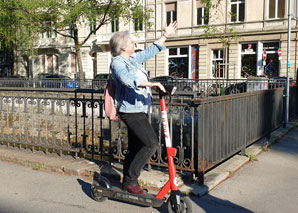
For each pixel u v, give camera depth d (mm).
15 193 4125
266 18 25031
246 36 25734
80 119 9477
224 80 18719
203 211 3615
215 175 4695
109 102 3533
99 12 22578
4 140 6301
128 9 24094
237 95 5301
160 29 29625
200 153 4254
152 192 4082
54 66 36906
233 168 5051
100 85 22078
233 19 26469
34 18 21797
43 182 4520
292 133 8461
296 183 4562
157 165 4750
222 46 25391
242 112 5617
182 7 28469
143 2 30078
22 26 22812
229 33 24172
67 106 5516
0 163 5453
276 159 5816
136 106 3396
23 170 5070
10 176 4773
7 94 6234
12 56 40500
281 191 4254
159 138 4668
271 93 7426
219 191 4219
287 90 9070
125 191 3641
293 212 3633
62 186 4367
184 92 4434
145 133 3416
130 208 3691
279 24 24500
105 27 32688
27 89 5754
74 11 20516
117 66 3234
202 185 4281
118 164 5059
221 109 4781
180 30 28703
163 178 4340
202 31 27562
